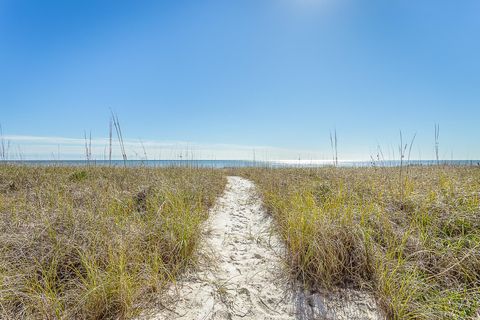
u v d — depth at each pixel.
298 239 3.18
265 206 6.14
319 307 2.43
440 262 2.72
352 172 7.70
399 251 2.86
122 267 2.47
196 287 2.71
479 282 2.47
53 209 3.61
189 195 5.54
